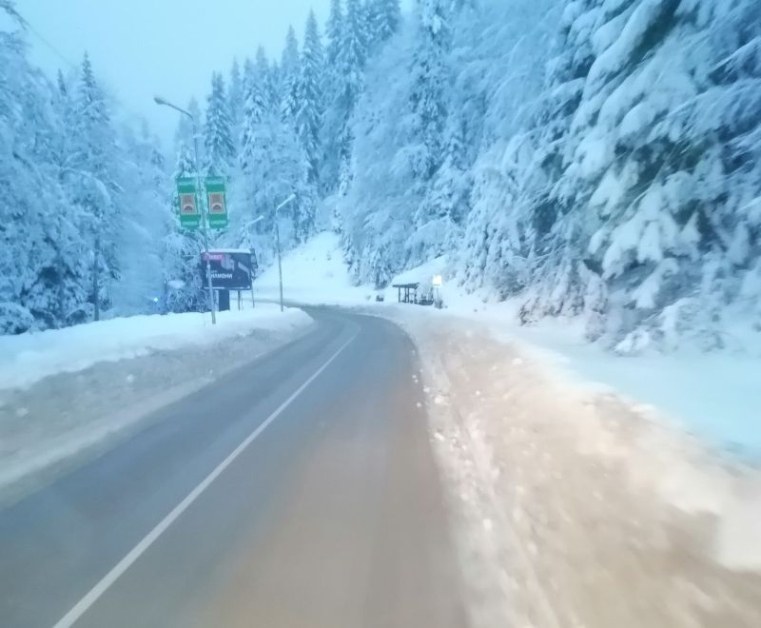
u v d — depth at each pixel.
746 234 12.10
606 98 15.53
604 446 4.94
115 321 25.91
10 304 26.78
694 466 3.92
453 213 54.50
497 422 8.53
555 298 21.55
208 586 4.73
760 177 12.09
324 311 63.00
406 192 60.66
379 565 5.00
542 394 7.54
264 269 91.25
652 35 14.02
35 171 21.67
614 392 6.43
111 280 43.69
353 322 46.03
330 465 8.16
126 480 7.66
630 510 3.95
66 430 10.31
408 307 48.28
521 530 5.29
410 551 5.25
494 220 32.53
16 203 21.44
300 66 94.38
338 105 88.12
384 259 64.94
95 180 39.28
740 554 3.02
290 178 90.19
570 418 6.05
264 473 7.87
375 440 9.55
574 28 19.80
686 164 13.23
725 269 12.34
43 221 23.78
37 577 4.95
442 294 43.75
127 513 6.45
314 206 92.38
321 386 15.73
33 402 9.80
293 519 6.14
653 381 7.96
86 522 6.21
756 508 3.26
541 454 6.02
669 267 13.17
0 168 20.31
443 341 22.66
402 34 62.88
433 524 5.85
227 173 88.12
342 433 10.12
